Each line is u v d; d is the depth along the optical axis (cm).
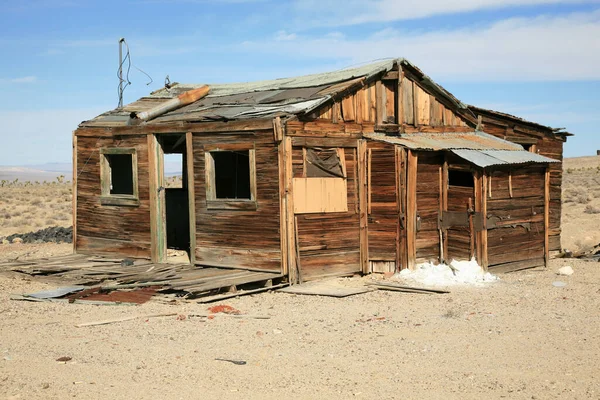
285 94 1559
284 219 1352
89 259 1647
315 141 1388
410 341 902
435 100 1644
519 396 680
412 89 1583
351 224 1448
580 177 6606
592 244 2098
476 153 1475
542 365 788
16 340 912
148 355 829
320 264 1403
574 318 1035
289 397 677
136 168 1620
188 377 739
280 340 909
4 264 1574
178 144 1784
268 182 1374
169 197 1938
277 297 1241
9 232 2716
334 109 1429
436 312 1091
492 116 1817
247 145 1401
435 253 1484
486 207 1414
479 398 675
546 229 1581
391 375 750
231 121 1424
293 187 1356
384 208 1451
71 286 1317
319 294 1248
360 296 1240
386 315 1072
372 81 1508
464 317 1052
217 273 1389
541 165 1560
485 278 1379
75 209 1783
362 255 1454
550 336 924
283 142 1341
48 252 1911
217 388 703
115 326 995
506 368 777
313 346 877
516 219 1497
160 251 1592
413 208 1434
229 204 1436
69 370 764
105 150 1691
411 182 1428
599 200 3747
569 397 676
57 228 2345
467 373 757
